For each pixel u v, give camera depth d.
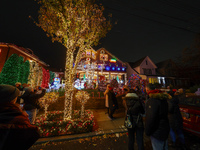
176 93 3.79
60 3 3.66
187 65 17.17
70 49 4.36
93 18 4.30
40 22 4.03
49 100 4.17
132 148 2.25
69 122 3.62
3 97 0.93
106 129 4.00
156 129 1.84
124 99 2.60
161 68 24.92
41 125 3.40
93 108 7.38
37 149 2.86
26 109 3.29
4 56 8.95
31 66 9.24
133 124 2.29
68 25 4.02
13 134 0.83
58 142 3.20
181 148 2.88
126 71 23.22
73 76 4.39
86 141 3.28
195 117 3.11
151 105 1.88
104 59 20.80
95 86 14.48
